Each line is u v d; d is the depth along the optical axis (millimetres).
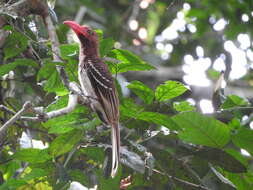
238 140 10273
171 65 19781
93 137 10570
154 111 10562
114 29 19562
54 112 9578
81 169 11398
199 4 18156
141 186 11312
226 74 15766
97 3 19906
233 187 10562
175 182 10680
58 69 10352
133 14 18984
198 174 10766
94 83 11000
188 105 10750
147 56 19609
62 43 12250
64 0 18797
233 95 10984
